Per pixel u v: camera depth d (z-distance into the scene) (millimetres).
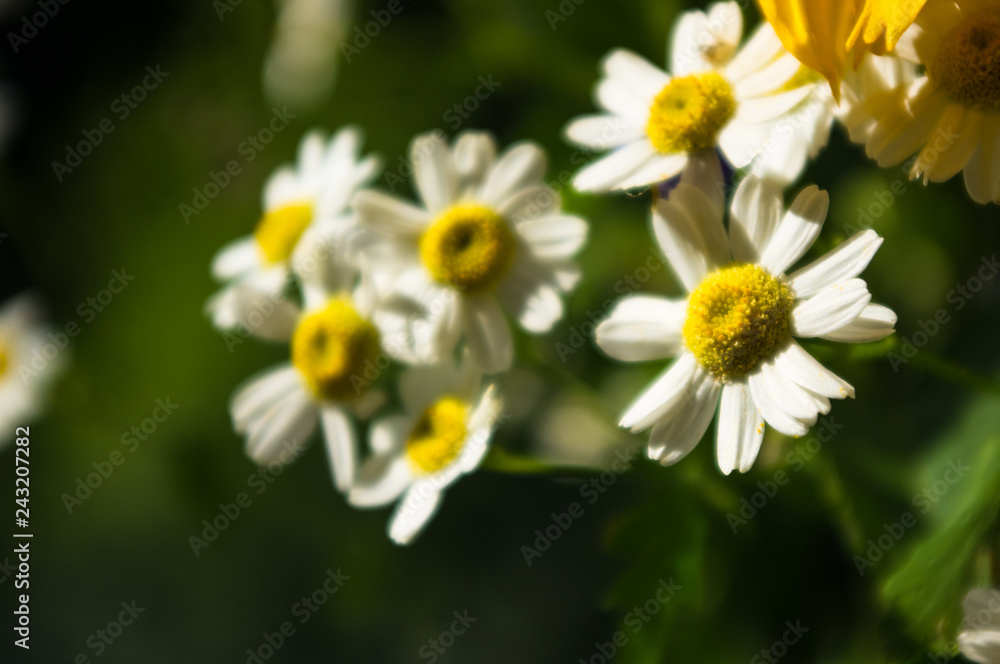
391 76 287
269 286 264
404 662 290
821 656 241
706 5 264
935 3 227
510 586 285
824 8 223
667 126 239
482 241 247
